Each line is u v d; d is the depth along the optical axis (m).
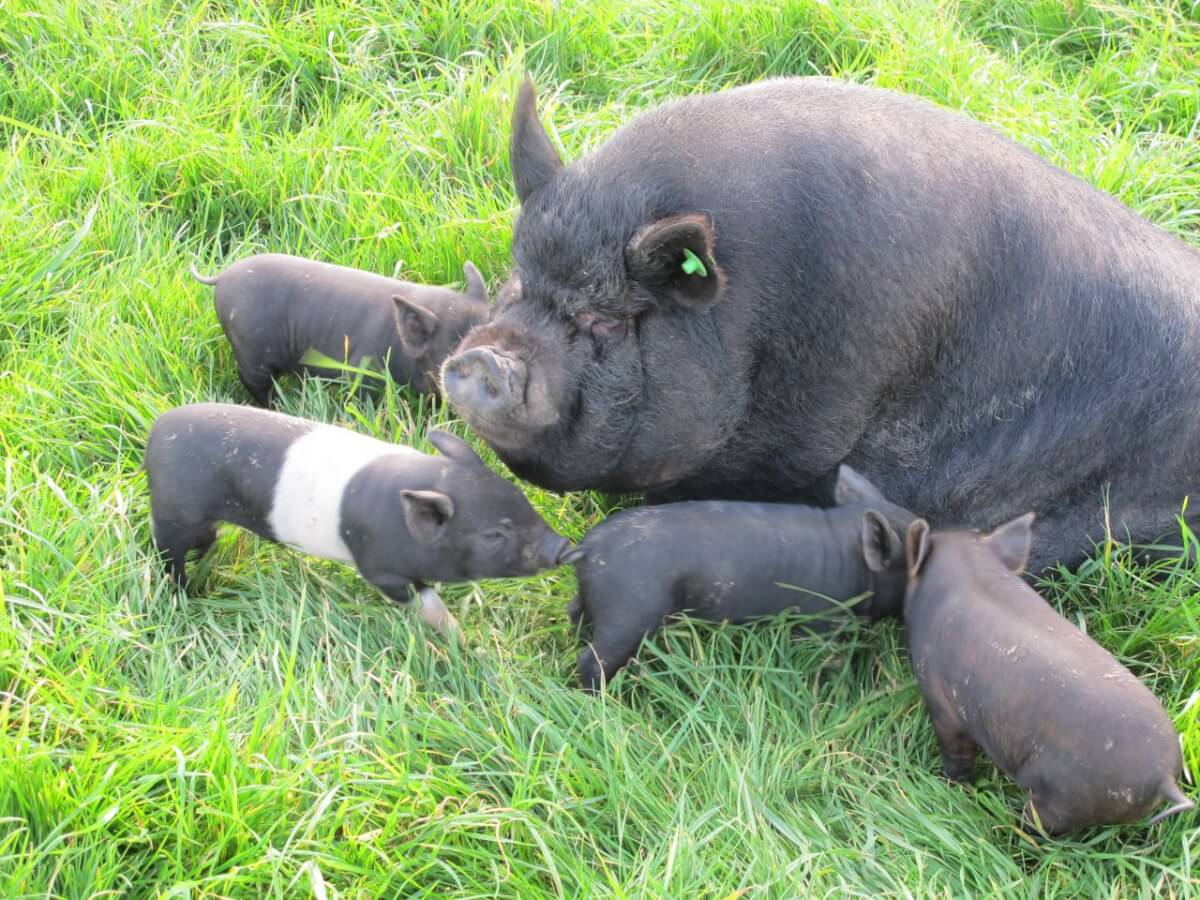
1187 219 3.72
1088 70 4.13
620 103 3.91
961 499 3.32
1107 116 4.03
